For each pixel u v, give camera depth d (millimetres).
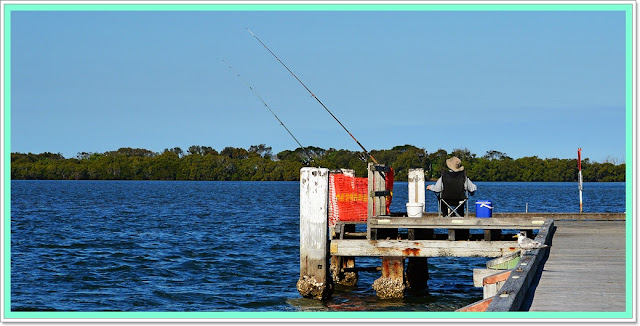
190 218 59938
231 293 23438
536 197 113000
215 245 37281
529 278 14273
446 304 21562
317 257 20906
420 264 24672
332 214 24703
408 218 21250
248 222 54875
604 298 13422
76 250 34938
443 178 22672
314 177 20844
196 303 21969
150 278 26453
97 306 21594
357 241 21250
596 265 17047
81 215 63281
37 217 59781
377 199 22328
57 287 24547
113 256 32656
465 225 21141
